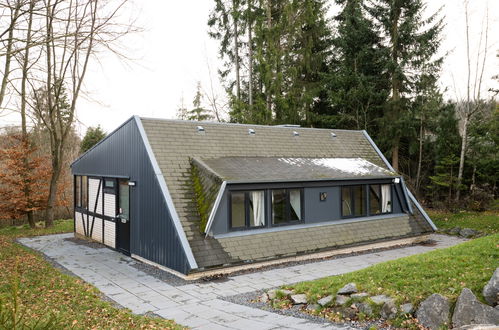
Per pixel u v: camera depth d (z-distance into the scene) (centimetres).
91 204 1681
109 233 1520
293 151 1619
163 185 1180
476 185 2522
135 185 1330
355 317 725
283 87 2641
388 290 761
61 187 2553
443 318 641
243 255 1154
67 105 2133
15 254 1342
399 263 932
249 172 1275
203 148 1388
